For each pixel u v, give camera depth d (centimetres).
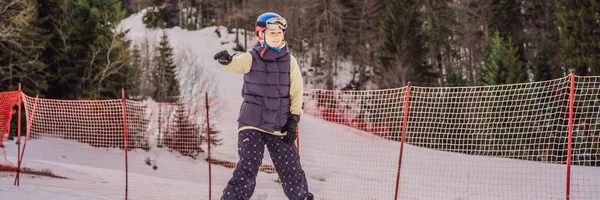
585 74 2416
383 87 3472
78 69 2177
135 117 1510
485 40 3878
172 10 6912
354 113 1410
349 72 4844
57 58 2142
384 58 3522
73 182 823
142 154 1442
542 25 4278
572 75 461
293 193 349
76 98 2162
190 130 1557
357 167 1238
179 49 4759
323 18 5094
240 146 338
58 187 718
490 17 4572
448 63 3681
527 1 4544
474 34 4625
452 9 4844
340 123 1496
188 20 6806
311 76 4719
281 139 352
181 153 1473
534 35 4259
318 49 4778
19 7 1956
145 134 1539
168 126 1572
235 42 5528
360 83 4447
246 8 5456
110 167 1262
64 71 2153
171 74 2775
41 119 1239
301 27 5066
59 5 2167
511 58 2766
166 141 1541
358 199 859
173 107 1581
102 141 1410
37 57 1970
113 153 1419
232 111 1917
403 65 3384
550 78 2816
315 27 5109
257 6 5153
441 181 1063
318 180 1080
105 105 1395
